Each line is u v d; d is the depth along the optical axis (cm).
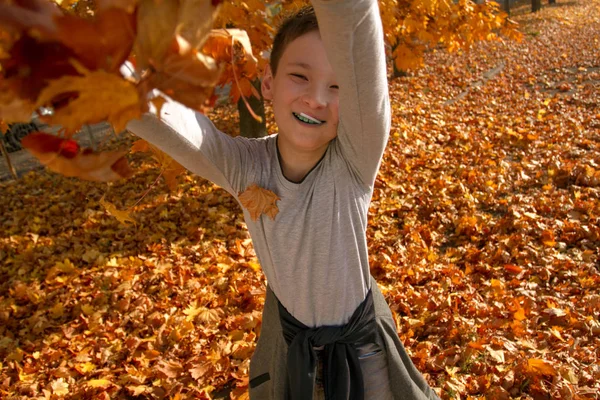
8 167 887
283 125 136
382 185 626
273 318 177
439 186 608
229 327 386
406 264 443
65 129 73
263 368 194
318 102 128
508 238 466
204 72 64
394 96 1170
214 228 564
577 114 884
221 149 142
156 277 470
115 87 61
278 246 149
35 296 463
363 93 114
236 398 314
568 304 364
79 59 62
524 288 393
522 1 3086
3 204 760
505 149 739
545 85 1168
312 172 143
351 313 162
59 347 391
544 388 288
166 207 636
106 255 532
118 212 146
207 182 693
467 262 443
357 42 103
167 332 386
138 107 64
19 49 60
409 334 346
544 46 1669
